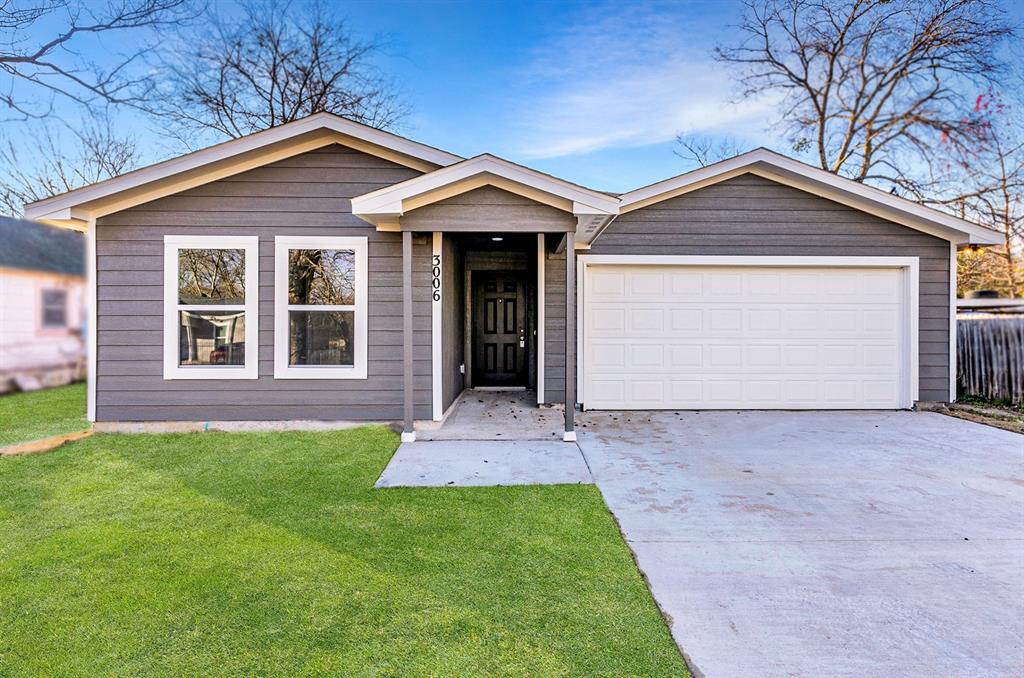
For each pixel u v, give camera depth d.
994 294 11.12
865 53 13.70
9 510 3.38
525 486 3.85
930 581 2.51
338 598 2.32
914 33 12.93
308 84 14.38
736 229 7.06
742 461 4.55
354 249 5.84
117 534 3.00
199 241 5.77
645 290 7.10
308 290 5.85
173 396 5.77
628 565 2.64
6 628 2.11
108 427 5.72
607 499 3.59
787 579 2.52
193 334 5.80
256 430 5.71
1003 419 6.48
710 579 2.51
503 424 6.03
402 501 3.53
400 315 5.87
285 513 3.32
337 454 4.71
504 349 8.98
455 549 2.81
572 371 5.21
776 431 5.78
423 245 5.86
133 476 4.08
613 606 2.27
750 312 7.12
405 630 2.09
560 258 7.08
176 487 3.82
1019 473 4.21
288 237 5.82
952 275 7.08
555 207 4.98
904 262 7.07
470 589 2.40
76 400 7.86
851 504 3.51
